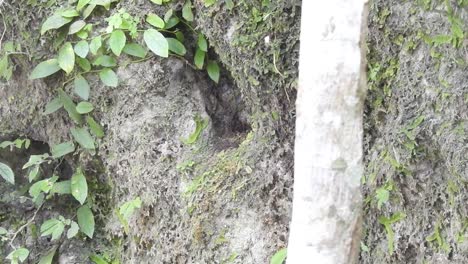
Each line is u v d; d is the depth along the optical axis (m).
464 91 1.78
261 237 2.26
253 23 2.22
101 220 2.72
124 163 2.52
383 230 2.01
